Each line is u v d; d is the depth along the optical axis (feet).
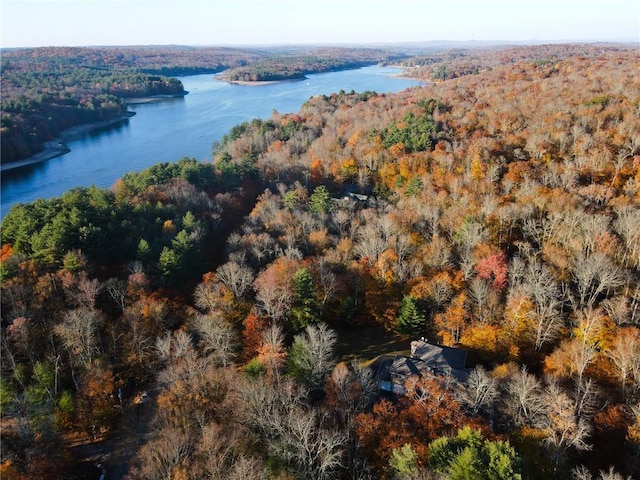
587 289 225.15
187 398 159.63
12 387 182.91
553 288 212.23
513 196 304.91
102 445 176.96
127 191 353.92
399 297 245.24
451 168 362.12
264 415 149.18
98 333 215.10
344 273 264.11
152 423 164.45
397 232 285.64
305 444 132.98
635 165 305.32
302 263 255.91
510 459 111.96
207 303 231.30
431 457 121.90
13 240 269.03
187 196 352.08
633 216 246.88
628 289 213.66
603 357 175.42
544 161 338.95
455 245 277.85
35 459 154.81
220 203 365.81
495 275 235.81
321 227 313.32
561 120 380.78
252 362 182.29
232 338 208.74
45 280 225.76
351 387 162.50
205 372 172.55
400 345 228.02
